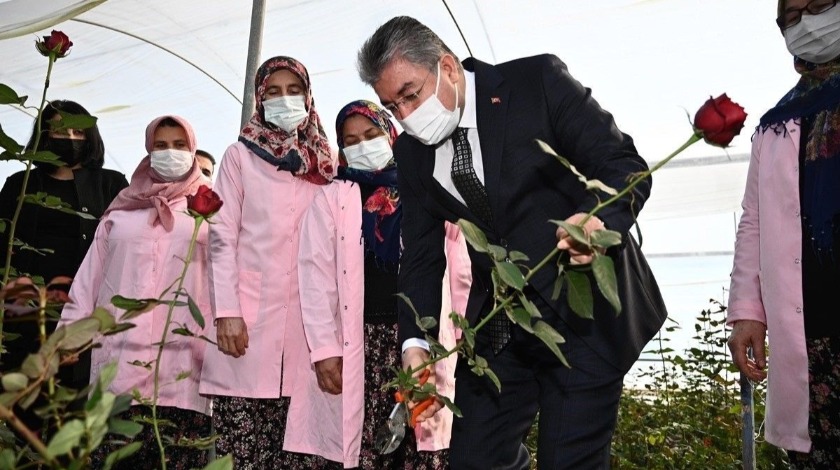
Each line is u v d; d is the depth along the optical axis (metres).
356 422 2.95
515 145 2.17
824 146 2.36
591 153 2.08
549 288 2.15
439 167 2.32
